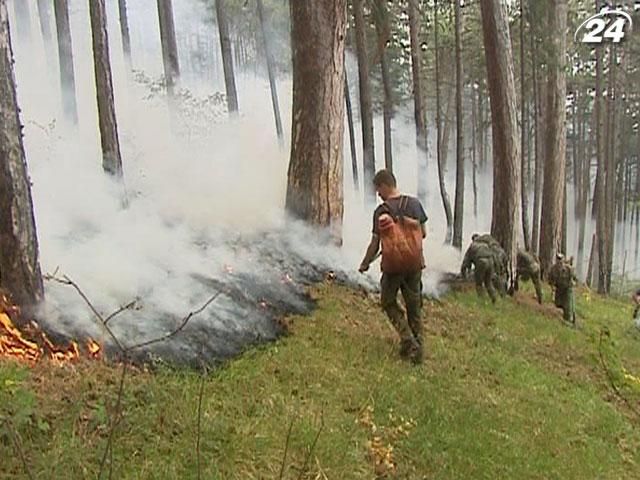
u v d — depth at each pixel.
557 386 7.73
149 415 4.23
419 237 6.84
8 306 4.79
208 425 4.36
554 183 17.62
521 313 11.34
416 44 16.62
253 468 4.14
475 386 6.77
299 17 9.75
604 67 29.36
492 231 13.02
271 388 5.34
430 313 9.34
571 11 25.78
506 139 12.90
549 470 5.46
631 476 5.96
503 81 12.98
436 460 5.04
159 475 3.73
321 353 6.38
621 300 22.91
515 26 23.70
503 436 5.77
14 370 4.03
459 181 16.47
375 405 5.55
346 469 4.47
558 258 12.27
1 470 3.39
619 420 7.21
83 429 3.87
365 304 8.46
